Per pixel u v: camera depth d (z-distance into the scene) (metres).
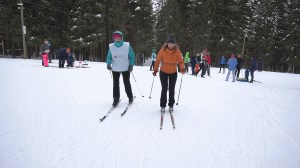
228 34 28.98
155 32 36.66
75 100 4.12
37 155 2.00
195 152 2.17
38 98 4.06
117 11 26.00
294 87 8.46
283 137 2.62
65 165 1.85
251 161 2.00
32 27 23.98
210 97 5.11
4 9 22.42
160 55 3.35
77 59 29.48
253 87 7.72
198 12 30.03
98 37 24.59
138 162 1.94
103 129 2.72
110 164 1.90
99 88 5.58
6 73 7.11
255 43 34.50
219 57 30.55
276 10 32.16
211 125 3.00
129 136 2.53
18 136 2.38
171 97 3.54
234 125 3.03
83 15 23.30
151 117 3.28
